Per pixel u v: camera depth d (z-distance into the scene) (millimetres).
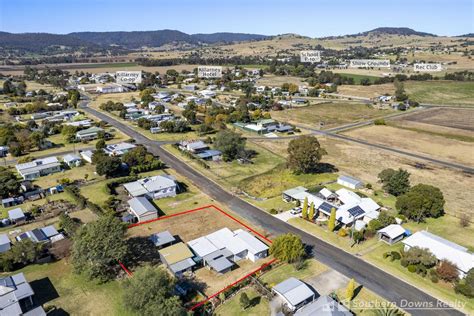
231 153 113188
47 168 98688
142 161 102875
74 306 50500
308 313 46750
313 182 95875
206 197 86688
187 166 106562
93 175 97812
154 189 84812
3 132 124688
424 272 57594
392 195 88562
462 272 56656
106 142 129375
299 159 96938
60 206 79938
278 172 103000
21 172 95188
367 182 96875
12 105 189875
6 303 48344
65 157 108312
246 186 93312
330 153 121438
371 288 54844
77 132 136000
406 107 198000
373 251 64812
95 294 53000
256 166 108125
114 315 48781
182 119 158875
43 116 166375
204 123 152375
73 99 192000
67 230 66938
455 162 114250
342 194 84125
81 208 79250
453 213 79625
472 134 146250
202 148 119125
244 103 186000
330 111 191125
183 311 46125
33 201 82688
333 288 54781
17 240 66375
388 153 122312
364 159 115938
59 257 61812
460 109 199000
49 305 50531
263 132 146000
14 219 72375
